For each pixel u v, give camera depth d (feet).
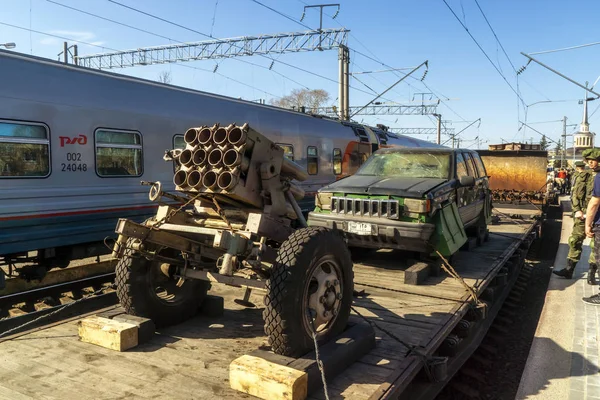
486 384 17.92
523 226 37.01
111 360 12.14
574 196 24.75
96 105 25.81
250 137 12.65
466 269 22.41
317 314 12.06
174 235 14.07
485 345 20.74
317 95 166.09
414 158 25.67
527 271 35.12
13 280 23.85
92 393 10.39
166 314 14.75
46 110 23.48
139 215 28.17
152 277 14.42
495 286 23.02
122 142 27.25
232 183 12.11
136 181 27.99
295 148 42.29
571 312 19.40
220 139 12.69
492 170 54.95
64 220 24.31
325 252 12.12
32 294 23.09
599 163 20.20
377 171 25.95
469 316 17.76
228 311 16.58
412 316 15.89
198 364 11.95
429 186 21.79
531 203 51.78
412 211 21.01
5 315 21.84
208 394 10.38
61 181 24.20
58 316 21.34
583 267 27.32
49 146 23.65
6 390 10.50
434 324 15.11
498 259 24.66
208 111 32.96
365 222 21.76
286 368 10.44
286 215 14.20
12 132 22.15
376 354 12.80
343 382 11.12
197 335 14.16
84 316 15.66
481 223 28.96
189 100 31.83
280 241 13.26
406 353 12.86
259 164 13.10
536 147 61.26
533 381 13.74
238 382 10.50
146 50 81.66
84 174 25.25
